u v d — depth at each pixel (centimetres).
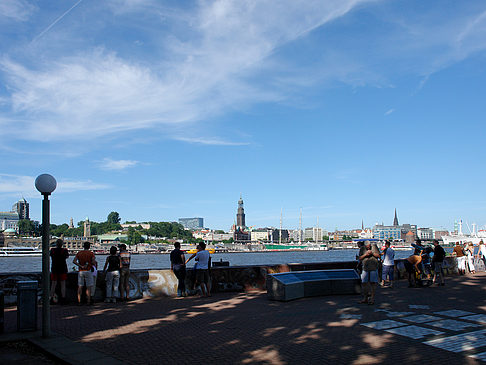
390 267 2117
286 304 1594
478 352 909
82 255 1603
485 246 3036
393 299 1669
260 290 2042
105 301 1677
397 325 1173
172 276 1866
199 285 1908
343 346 969
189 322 1259
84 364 841
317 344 990
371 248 1572
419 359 866
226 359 883
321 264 2259
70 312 1450
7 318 1340
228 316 1350
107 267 1756
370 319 1262
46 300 1074
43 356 942
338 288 1845
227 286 1988
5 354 961
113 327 1195
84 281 1602
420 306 1481
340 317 1303
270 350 945
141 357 899
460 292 1858
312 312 1403
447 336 1045
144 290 1794
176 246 1841
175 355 912
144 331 1141
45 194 1108
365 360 865
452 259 2786
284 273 1764
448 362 845
